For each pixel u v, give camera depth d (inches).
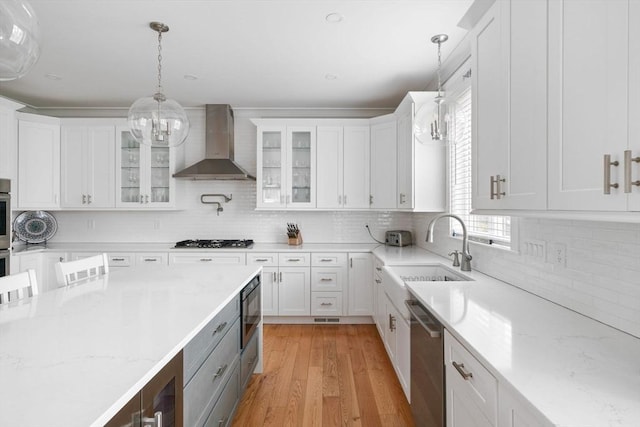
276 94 157.6
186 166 178.9
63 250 159.0
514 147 56.7
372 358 123.1
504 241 89.1
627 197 34.7
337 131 165.3
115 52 116.3
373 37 106.0
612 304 54.3
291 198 166.6
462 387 51.9
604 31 37.9
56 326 52.7
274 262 158.7
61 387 34.8
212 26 99.8
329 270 158.6
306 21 97.3
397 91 153.8
